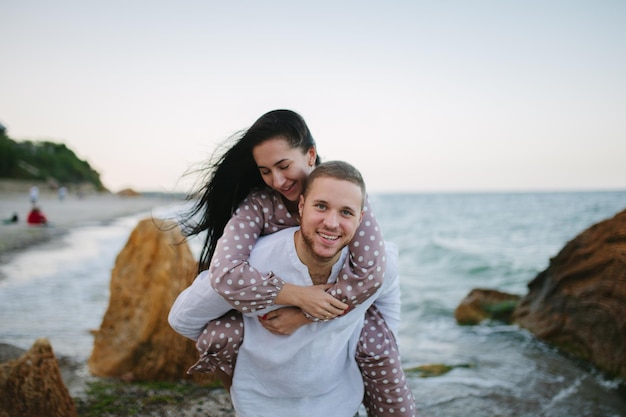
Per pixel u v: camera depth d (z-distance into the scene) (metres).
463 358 4.93
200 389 3.56
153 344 3.71
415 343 5.71
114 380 3.67
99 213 37.62
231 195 2.19
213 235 2.31
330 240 1.66
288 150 1.90
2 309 6.73
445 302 8.36
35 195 33.84
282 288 1.74
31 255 13.08
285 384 1.91
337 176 1.64
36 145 82.88
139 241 3.90
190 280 3.82
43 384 2.77
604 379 4.22
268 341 1.88
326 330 1.84
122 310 3.83
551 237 22.73
